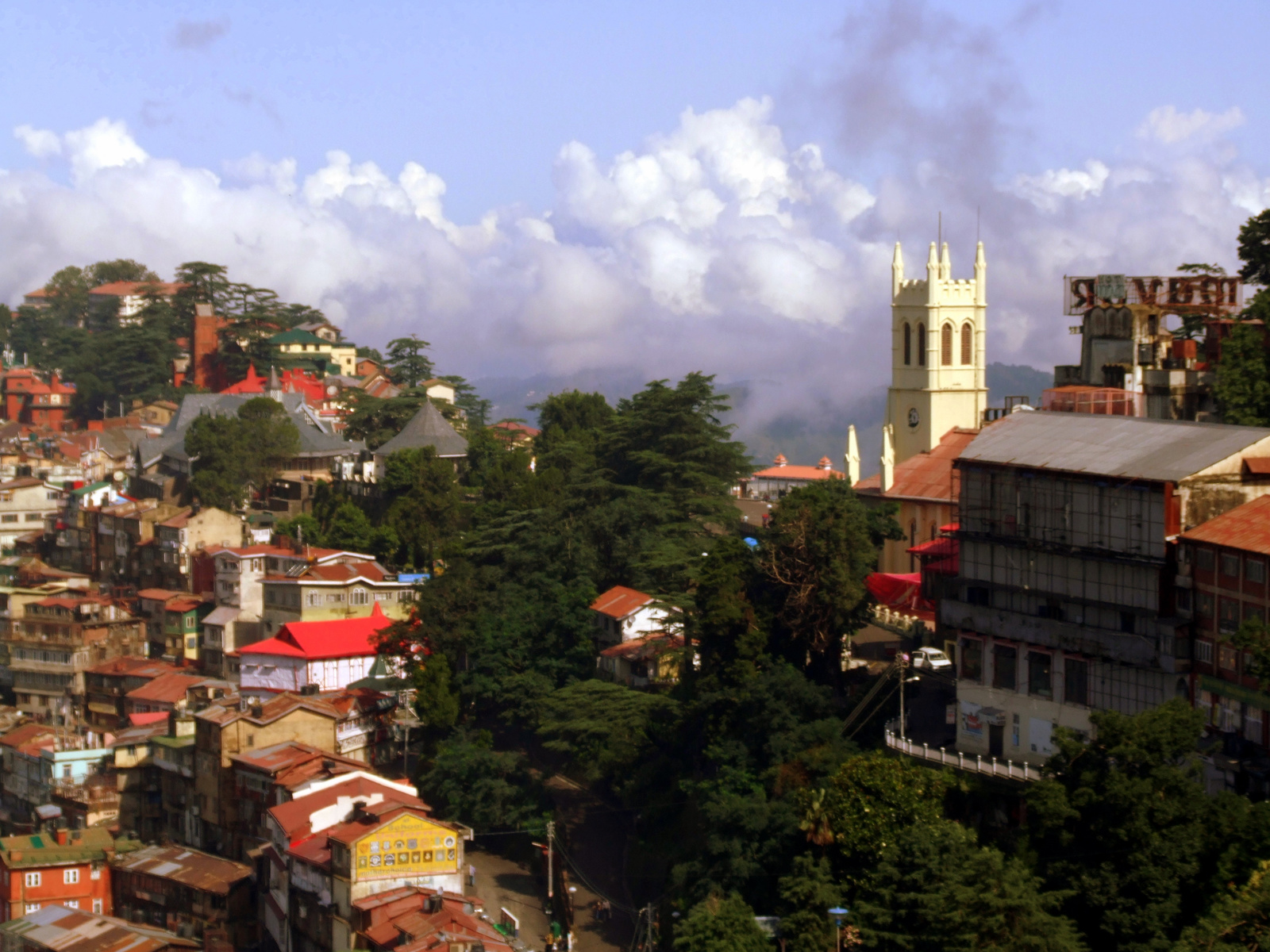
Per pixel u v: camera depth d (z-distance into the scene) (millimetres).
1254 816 82438
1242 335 117500
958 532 106250
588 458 186000
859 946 90750
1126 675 94125
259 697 154875
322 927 117500
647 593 149500
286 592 175625
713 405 175875
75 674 188750
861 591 114625
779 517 118000
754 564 120125
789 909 96562
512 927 117562
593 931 116375
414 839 116625
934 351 154875
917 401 157125
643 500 161625
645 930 112562
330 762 137500
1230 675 88625
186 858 138875
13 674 193625
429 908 111500
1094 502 96938
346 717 149125
